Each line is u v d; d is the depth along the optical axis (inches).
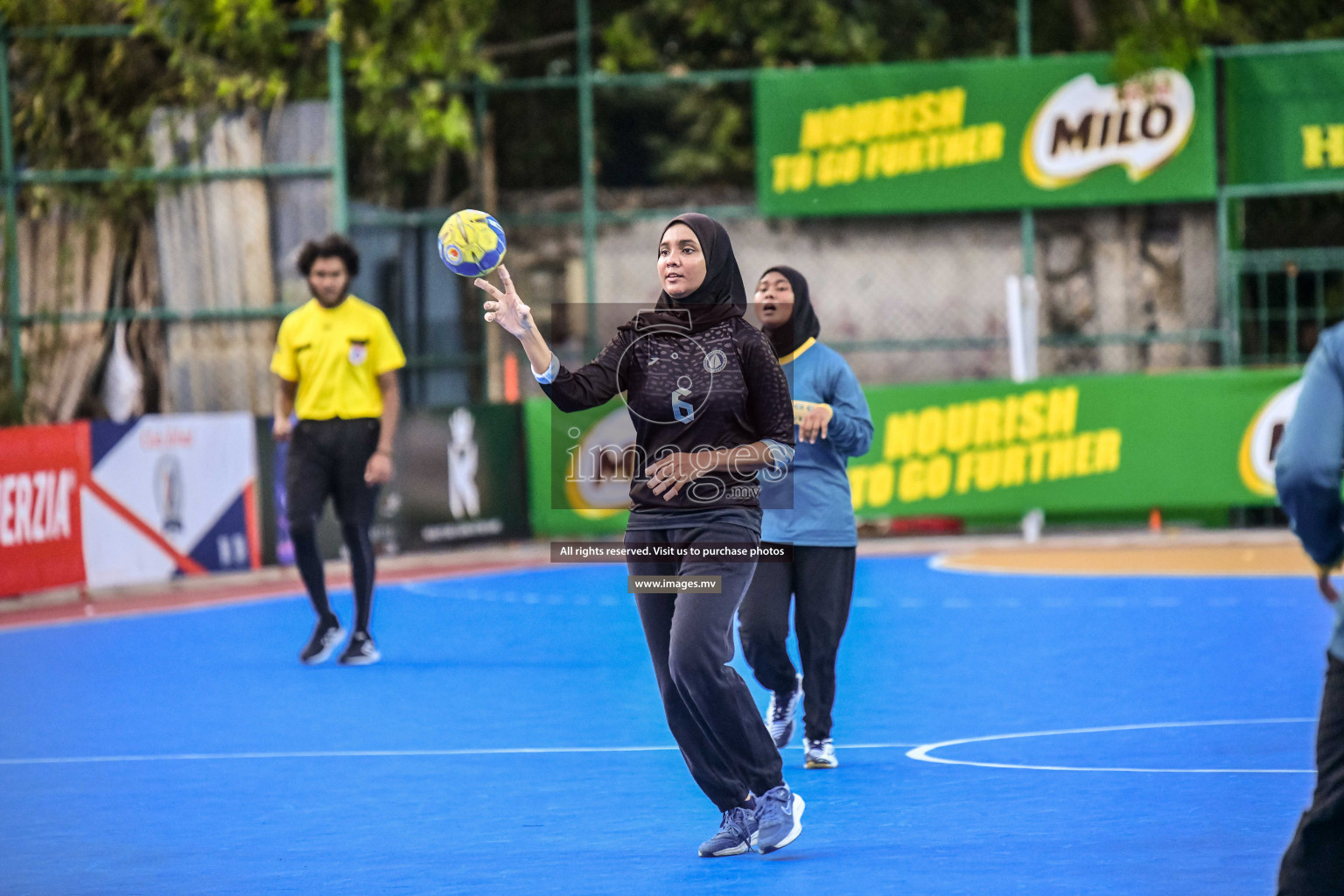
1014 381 866.1
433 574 813.9
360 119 935.0
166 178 876.6
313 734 418.9
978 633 576.7
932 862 276.7
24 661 567.2
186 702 474.6
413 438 829.8
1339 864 197.0
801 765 365.4
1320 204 992.9
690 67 1094.4
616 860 284.8
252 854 297.1
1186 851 279.3
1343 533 192.2
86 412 880.9
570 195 1045.2
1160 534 895.1
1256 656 506.6
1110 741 380.8
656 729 414.0
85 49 890.1
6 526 674.2
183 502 753.0
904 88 915.4
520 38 1096.8
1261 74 904.9
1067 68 908.0
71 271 877.8
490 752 388.8
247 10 872.3
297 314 536.7
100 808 340.8
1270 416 851.4
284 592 752.3
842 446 357.1
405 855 293.1
